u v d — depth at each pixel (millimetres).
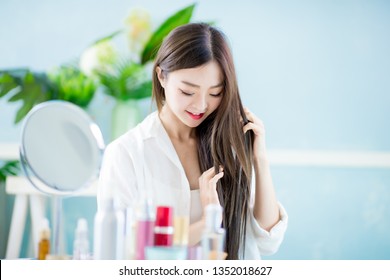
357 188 3838
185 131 2145
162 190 2057
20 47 3896
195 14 3889
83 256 1587
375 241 3818
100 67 3736
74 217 3785
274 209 2086
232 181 2053
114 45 3822
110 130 3762
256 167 2096
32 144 1728
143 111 3793
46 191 1730
